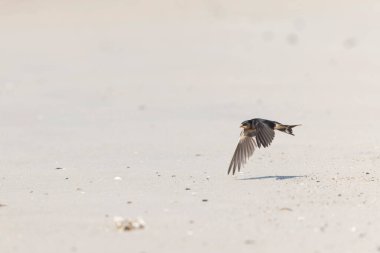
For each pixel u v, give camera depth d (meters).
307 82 26.95
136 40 43.00
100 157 15.95
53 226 10.50
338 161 14.95
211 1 57.09
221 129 19.12
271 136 11.69
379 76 27.78
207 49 38.12
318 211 11.07
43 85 28.11
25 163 15.47
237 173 14.02
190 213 11.07
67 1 58.28
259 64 32.25
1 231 10.31
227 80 28.02
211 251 9.32
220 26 47.38
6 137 18.70
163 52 37.69
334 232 10.02
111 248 9.48
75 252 9.36
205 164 14.98
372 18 47.44
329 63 31.78
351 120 19.81
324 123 19.48
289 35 42.19
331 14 50.00
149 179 13.60
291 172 13.99
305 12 51.38
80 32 47.12
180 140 17.81
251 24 47.59
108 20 51.78
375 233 9.95
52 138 18.45
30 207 11.62
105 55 37.12
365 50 35.47
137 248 9.46
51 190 12.86
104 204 11.73
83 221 10.73
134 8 55.88
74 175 14.12
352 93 24.27
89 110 22.64
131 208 11.43
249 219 10.69
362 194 12.09
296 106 22.23
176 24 49.19
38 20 51.78
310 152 15.95
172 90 26.16
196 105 23.03
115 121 20.72
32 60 35.72
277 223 10.47
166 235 9.97
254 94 24.69
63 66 33.47
